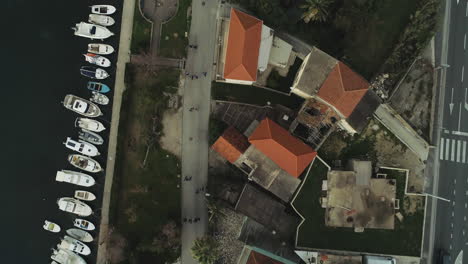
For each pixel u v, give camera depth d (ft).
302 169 165.27
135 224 184.55
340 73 160.66
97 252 187.62
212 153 183.93
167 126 183.83
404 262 180.45
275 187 171.94
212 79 183.52
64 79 189.88
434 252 182.09
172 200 184.44
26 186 191.52
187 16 183.11
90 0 188.55
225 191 177.68
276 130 165.68
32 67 191.52
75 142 186.19
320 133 172.86
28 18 191.52
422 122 182.09
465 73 183.11
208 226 184.14
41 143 191.01
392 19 181.37
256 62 166.50
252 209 175.22
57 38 190.49
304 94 168.96
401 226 179.83
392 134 180.45
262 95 182.50
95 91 185.78
